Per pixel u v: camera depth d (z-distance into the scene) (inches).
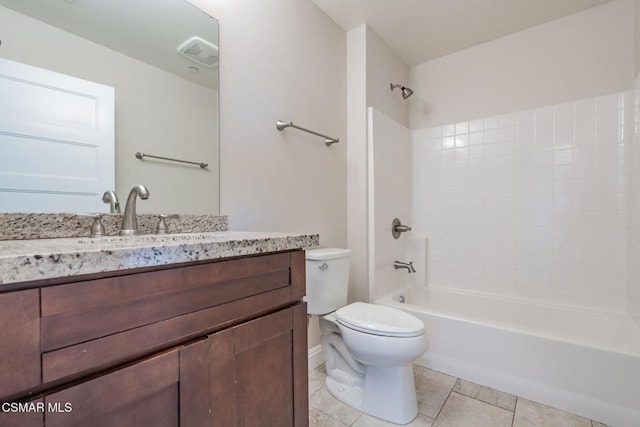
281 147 65.3
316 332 74.5
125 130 42.9
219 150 53.7
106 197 40.8
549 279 80.4
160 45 46.9
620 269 71.7
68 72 38.1
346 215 84.4
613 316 69.6
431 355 70.6
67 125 37.8
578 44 77.3
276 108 64.1
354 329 54.3
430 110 99.9
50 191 36.2
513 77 86.0
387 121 88.4
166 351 23.1
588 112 75.9
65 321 18.3
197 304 25.3
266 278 31.7
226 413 27.2
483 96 90.7
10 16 34.1
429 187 99.4
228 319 27.7
